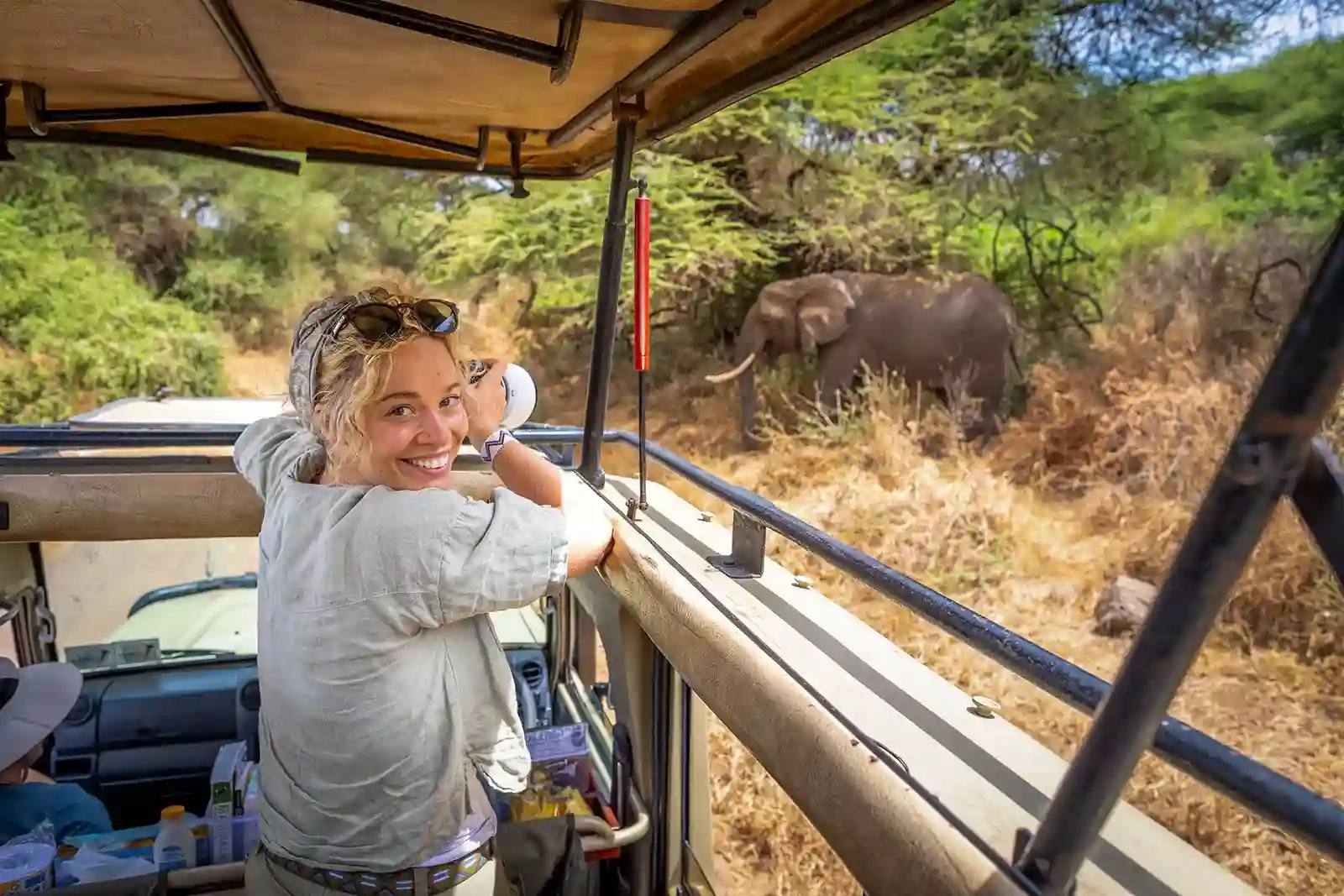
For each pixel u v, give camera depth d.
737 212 14.97
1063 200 13.72
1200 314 10.83
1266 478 0.64
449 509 1.31
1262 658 5.99
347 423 1.30
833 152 14.60
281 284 15.94
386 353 1.27
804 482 10.69
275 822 1.42
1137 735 0.74
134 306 14.45
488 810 1.53
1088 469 9.30
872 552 8.46
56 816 2.24
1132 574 7.58
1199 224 12.04
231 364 15.04
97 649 3.00
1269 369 0.64
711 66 1.85
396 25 1.55
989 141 13.90
